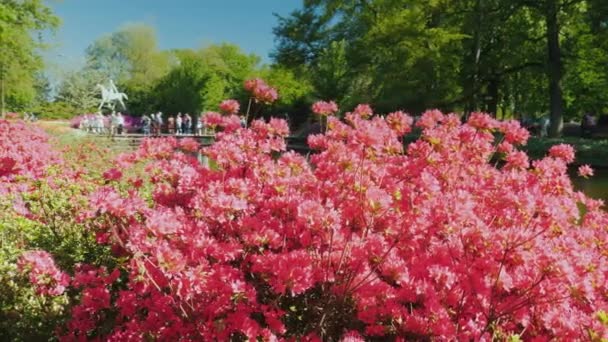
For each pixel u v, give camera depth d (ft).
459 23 95.20
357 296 9.44
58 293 10.60
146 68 218.79
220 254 8.95
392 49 96.94
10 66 110.52
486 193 11.96
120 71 221.46
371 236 9.63
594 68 94.02
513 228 8.96
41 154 22.24
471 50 98.89
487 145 14.47
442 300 9.02
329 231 9.25
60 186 20.25
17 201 17.30
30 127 28.81
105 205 8.61
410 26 91.91
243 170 12.12
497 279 8.45
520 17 96.37
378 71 101.14
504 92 111.14
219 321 8.51
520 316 8.77
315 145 13.94
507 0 87.25
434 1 92.27
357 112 14.96
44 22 106.63
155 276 8.91
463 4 95.35
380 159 13.30
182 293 8.21
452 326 8.39
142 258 8.98
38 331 10.96
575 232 11.99
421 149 13.17
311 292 9.84
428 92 95.45
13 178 18.51
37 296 11.14
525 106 119.65
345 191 11.18
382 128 13.01
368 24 109.50
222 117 14.02
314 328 9.34
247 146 11.94
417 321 8.59
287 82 154.40
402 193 10.46
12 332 11.00
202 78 199.82
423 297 9.27
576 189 43.14
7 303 11.35
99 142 55.52
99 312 10.73
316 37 130.11
